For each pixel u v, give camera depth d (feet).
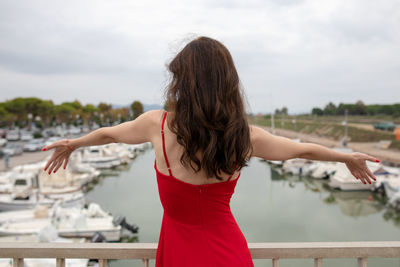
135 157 137.69
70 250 5.84
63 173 68.95
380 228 52.08
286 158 4.36
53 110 260.21
